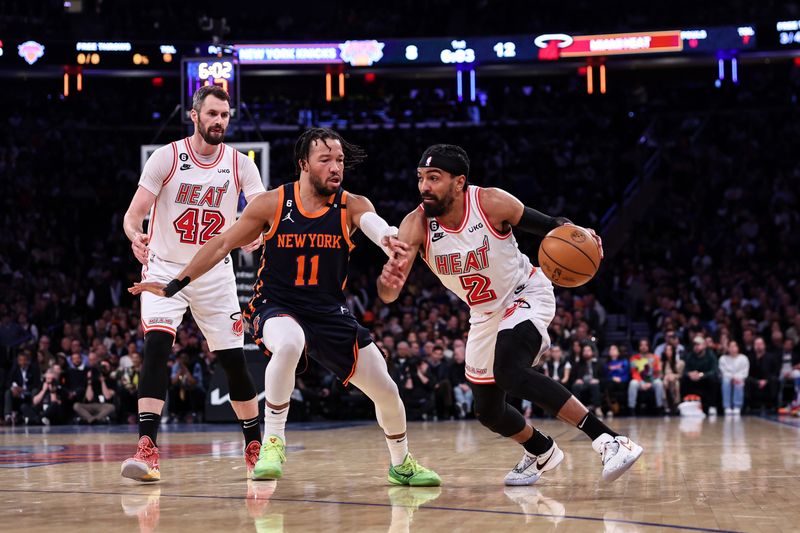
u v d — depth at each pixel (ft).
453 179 14.19
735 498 12.82
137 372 45.14
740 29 64.75
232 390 17.47
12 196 70.95
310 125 78.84
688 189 71.36
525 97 80.53
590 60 66.59
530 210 14.64
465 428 35.65
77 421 45.29
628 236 67.41
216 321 17.21
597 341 51.65
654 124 78.13
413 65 66.69
